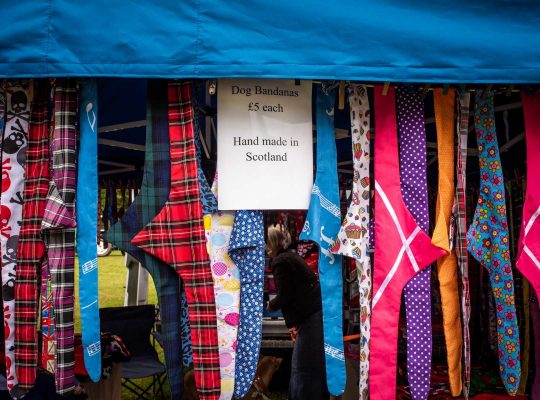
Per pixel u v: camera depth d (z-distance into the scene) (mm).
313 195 2180
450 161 2305
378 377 2145
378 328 2156
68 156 2033
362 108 2270
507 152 3564
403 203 2217
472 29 2031
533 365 3625
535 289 2229
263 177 2172
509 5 2055
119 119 3723
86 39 1915
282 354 4289
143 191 2072
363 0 2012
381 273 2180
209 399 2021
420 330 2182
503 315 2252
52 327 2141
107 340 2648
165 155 2100
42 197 2086
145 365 3586
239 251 2137
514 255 3680
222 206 2127
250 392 3740
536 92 2312
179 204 2057
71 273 2033
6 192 2100
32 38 1920
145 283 5062
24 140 2139
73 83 2074
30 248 2064
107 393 2736
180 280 2209
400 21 2006
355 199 2193
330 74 1961
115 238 2043
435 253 2188
